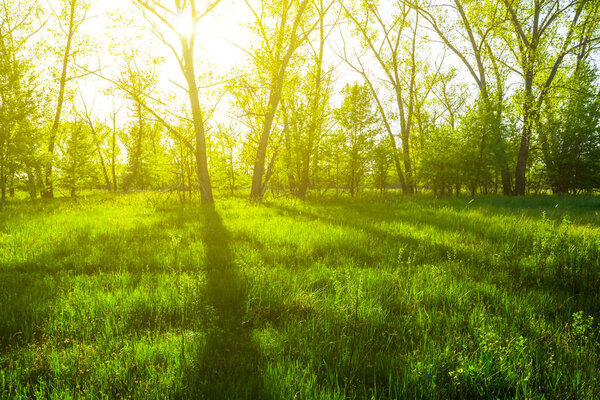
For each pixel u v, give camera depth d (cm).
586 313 359
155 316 367
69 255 610
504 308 375
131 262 566
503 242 684
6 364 275
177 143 1650
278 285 441
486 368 250
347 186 2492
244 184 3241
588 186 2056
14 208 1338
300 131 1877
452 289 423
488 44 2130
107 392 236
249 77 1553
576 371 252
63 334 325
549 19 2012
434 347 288
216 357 287
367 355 283
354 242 695
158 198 1714
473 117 1920
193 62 1478
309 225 878
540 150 2242
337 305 379
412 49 2403
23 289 446
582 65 2156
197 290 419
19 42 2144
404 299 404
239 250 620
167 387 239
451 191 2177
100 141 3722
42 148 2072
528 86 1966
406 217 1048
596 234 655
